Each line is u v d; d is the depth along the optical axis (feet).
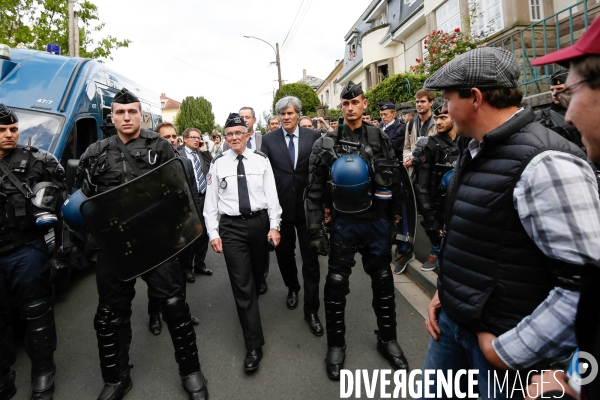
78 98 14.12
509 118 3.92
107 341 7.76
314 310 10.84
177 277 8.07
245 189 9.26
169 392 8.27
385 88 33.99
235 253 9.20
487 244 3.89
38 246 8.21
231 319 11.61
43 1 43.65
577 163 3.32
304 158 11.62
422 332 10.21
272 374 8.79
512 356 3.53
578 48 2.72
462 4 34.47
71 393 8.40
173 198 7.89
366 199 7.93
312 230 8.79
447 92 4.20
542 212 3.34
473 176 4.10
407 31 53.06
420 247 16.08
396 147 18.31
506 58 3.98
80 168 7.87
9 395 8.29
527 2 26.96
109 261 7.12
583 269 2.59
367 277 14.35
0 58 13.61
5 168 7.95
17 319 10.29
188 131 15.79
